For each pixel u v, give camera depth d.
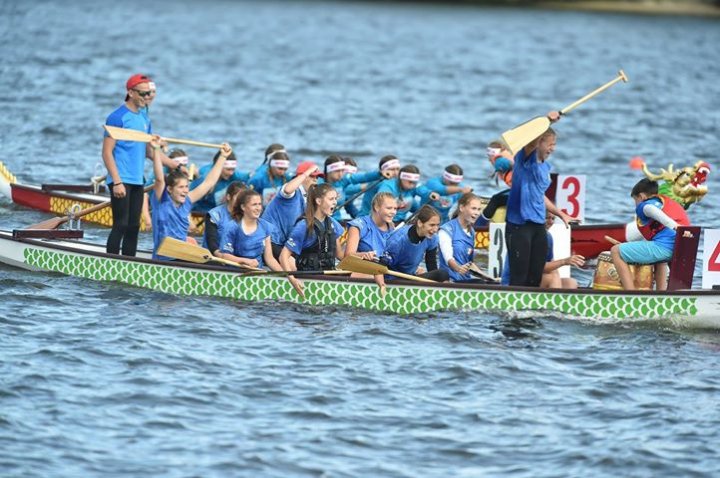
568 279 50.41
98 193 71.62
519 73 177.25
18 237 52.97
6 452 33.75
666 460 35.03
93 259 51.25
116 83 141.62
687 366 42.97
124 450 34.41
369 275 49.62
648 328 47.25
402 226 49.34
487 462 34.66
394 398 39.06
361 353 43.12
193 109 123.81
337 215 62.50
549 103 144.38
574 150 107.31
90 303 47.84
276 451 34.78
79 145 98.12
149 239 64.69
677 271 48.09
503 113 133.62
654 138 116.88
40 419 36.03
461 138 113.06
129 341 43.12
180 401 38.00
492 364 42.41
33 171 86.00
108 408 37.19
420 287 48.12
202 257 49.41
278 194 52.41
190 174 65.06
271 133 110.94
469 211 50.44
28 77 141.38
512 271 48.28
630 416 38.25
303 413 37.53
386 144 107.19
